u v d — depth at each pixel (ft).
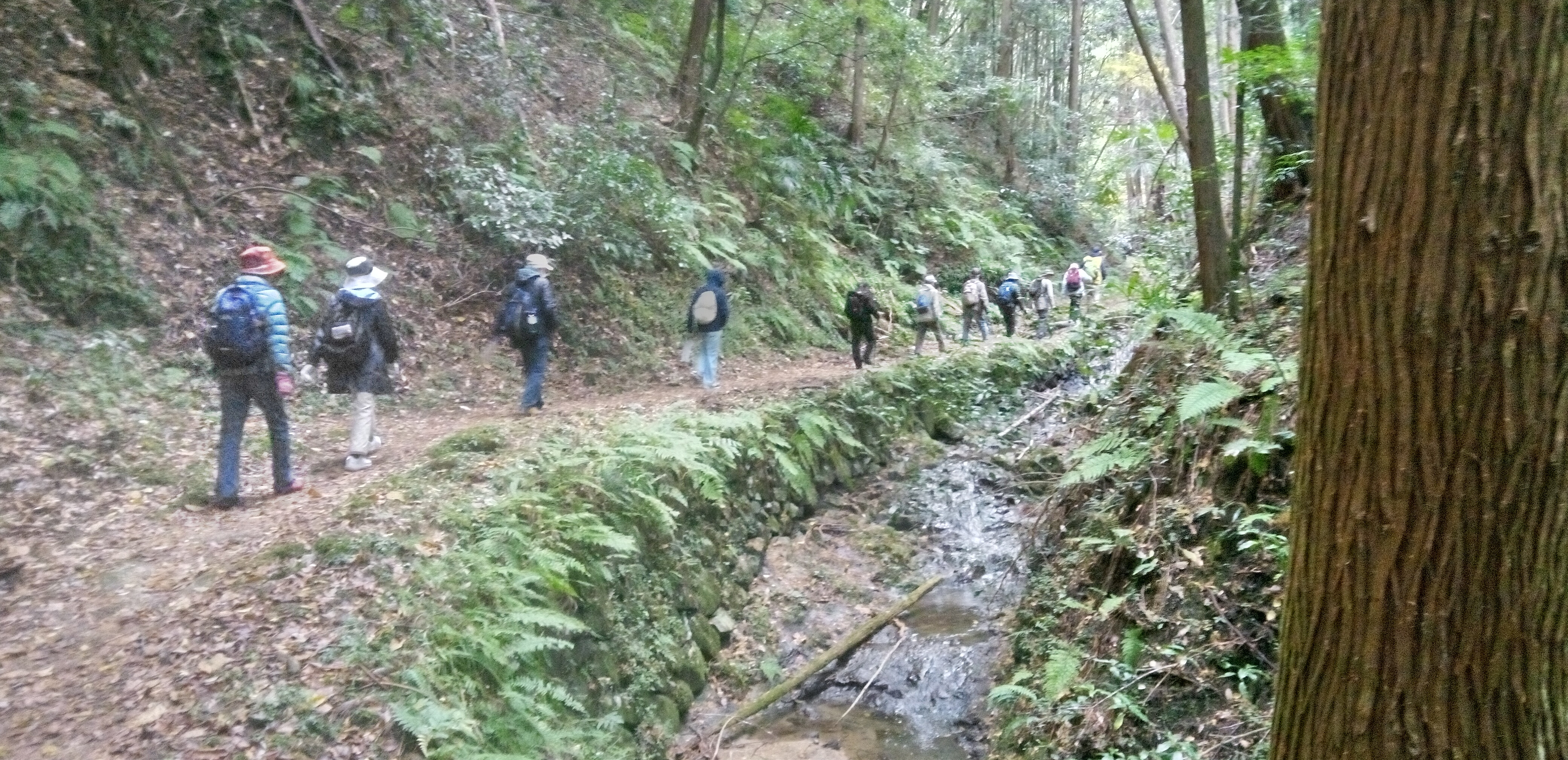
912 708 23.58
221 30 32.94
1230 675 16.17
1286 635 7.98
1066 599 22.03
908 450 38.96
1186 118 34.53
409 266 33.58
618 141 43.27
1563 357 6.26
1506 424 6.31
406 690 14.10
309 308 29.14
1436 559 6.58
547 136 41.93
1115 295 72.43
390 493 19.63
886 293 58.13
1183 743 15.12
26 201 24.21
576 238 38.01
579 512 20.72
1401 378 6.63
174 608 15.12
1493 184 6.22
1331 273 7.19
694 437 25.68
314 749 12.79
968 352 49.21
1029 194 89.71
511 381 32.86
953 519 34.50
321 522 18.13
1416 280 6.51
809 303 51.03
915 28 63.10
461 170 35.50
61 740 12.16
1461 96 6.27
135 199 27.48
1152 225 44.55
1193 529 19.02
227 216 29.63
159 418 23.06
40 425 20.38
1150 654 17.48
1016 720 19.86
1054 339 56.75
